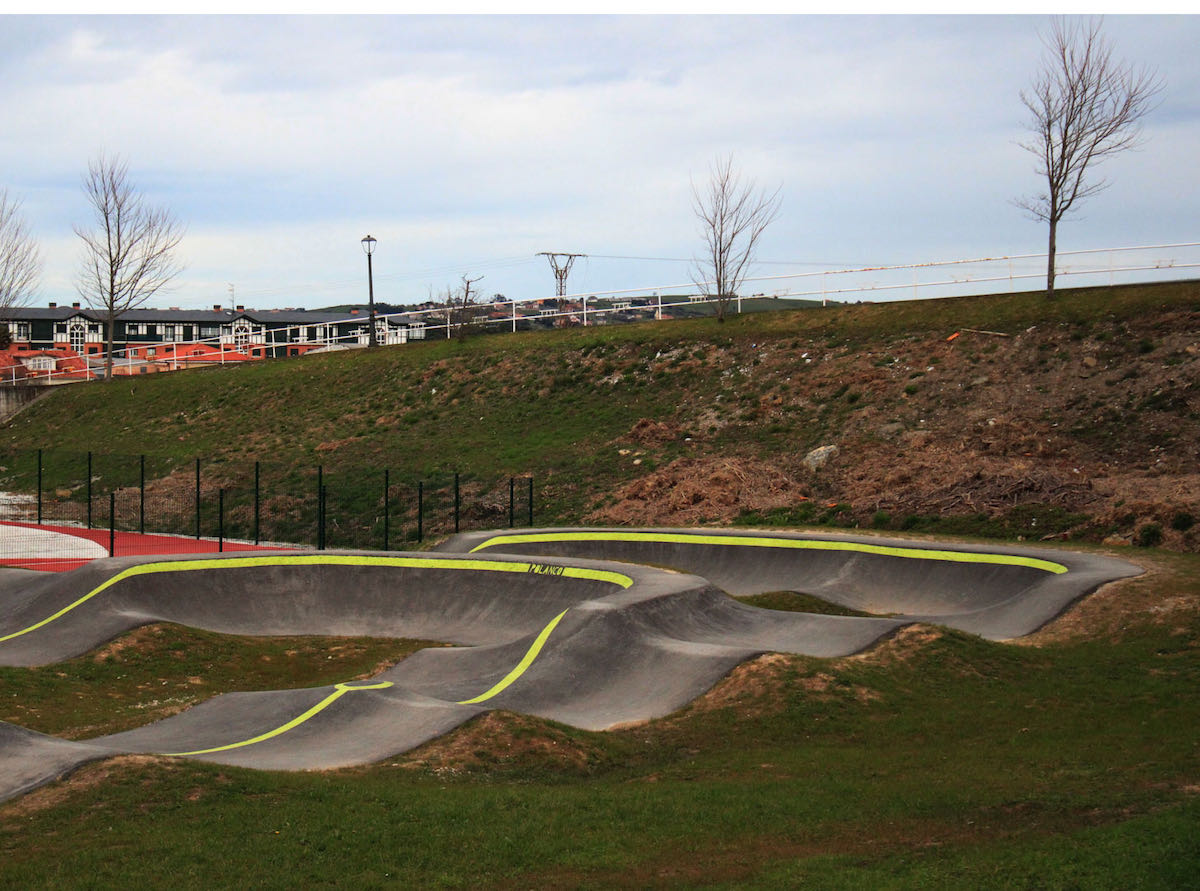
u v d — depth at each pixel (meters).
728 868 9.12
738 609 19.11
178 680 17.62
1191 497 23.72
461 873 9.05
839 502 29.25
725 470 32.09
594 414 39.97
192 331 100.56
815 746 12.98
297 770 11.79
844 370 37.06
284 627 21.55
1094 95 35.62
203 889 8.45
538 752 12.55
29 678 16.70
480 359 47.94
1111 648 16.02
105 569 21.62
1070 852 8.79
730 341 42.12
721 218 45.38
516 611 21.16
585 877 8.99
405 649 19.80
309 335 97.88
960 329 36.91
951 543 23.50
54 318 96.94
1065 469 27.78
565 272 77.69
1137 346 31.97
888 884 8.48
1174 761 11.32
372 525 32.66
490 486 34.66
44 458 48.69
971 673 15.21
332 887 8.66
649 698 15.02
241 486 38.34
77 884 8.39
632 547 26.70
